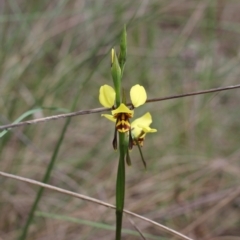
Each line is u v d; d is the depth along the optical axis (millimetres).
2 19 694
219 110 817
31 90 707
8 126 432
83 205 625
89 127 770
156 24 892
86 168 708
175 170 665
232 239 594
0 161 620
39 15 752
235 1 920
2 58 685
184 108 759
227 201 583
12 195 623
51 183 674
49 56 838
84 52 763
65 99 789
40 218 611
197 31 899
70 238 595
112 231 604
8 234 596
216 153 727
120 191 422
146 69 827
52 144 716
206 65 781
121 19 750
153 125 745
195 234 603
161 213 613
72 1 839
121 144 412
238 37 913
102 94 409
